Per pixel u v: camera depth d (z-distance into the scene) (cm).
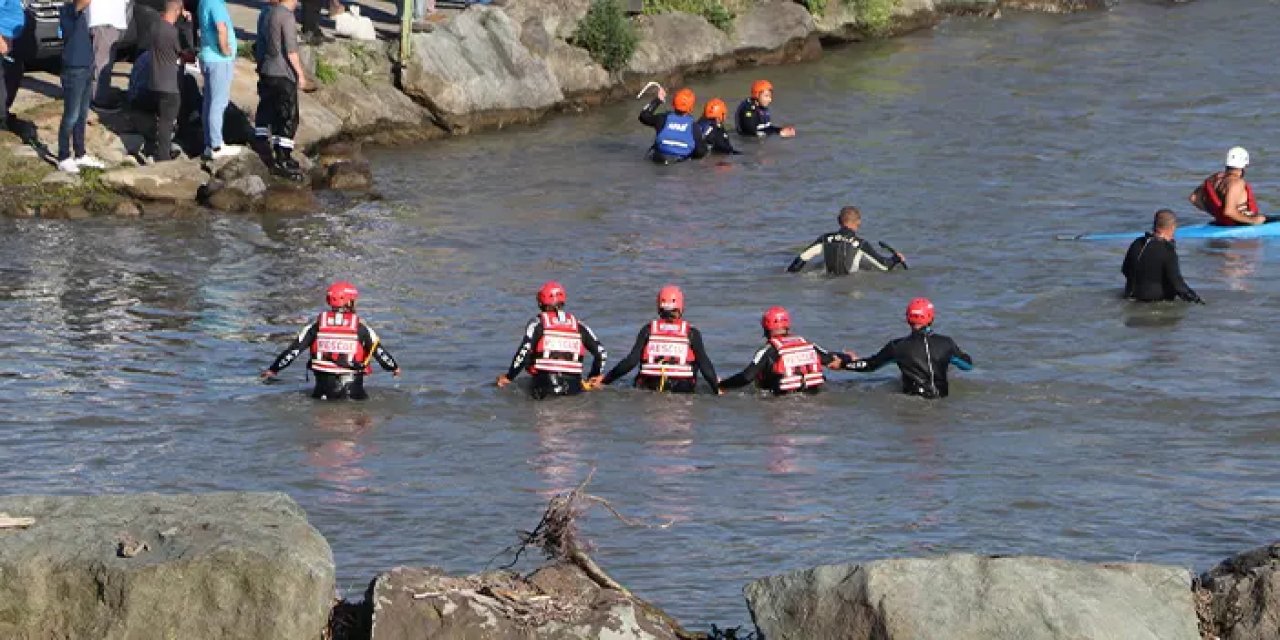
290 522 2594
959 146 9150
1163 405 4738
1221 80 10950
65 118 7144
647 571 3353
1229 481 4034
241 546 2475
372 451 4294
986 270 6519
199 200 7350
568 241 7056
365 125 8862
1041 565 2512
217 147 7481
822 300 6069
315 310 5825
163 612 2439
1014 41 12438
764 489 3975
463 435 4462
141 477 4016
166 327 5541
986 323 5706
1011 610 2428
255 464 4153
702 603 3153
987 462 4212
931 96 10562
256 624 2445
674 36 10975
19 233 6794
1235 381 4975
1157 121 9781
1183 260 6650
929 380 4850
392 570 2559
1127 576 2506
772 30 11544
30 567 2448
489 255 6775
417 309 5906
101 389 4812
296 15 9512
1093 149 9050
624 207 7738
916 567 2494
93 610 2445
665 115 8788
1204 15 13425
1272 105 10175
